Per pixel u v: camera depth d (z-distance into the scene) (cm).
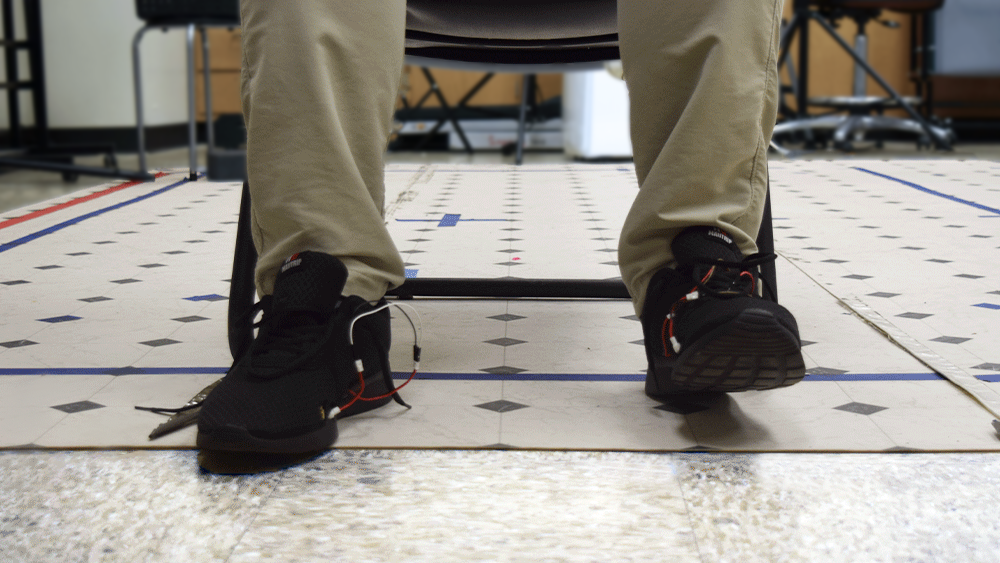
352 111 89
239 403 80
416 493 75
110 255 195
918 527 68
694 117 87
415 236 215
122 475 78
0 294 155
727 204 90
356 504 73
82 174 378
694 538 67
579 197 291
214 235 222
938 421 91
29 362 113
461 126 604
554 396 99
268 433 79
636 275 93
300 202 87
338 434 87
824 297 151
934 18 561
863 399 98
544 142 598
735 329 78
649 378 98
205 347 121
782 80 659
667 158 88
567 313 140
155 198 295
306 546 66
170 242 212
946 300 148
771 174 364
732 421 91
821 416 92
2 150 453
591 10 113
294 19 85
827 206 269
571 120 514
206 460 81
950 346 120
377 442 85
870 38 645
